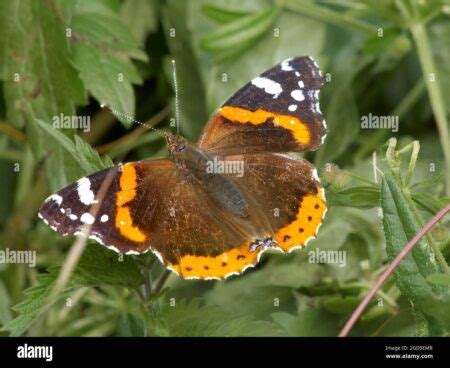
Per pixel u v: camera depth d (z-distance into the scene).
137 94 0.41
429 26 0.40
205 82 0.40
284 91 0.33
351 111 0.39
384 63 0.40
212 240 0.32
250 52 0.39
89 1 0.36
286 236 0.32
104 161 0.33
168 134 0.33
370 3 0.39
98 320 0.37
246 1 0.40
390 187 0.31
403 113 0.40
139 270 0.32
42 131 0.36
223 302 0.36
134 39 0.36
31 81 0.36
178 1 0.40
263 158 0.33
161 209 0.32
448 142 0.37
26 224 0.39
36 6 0.36
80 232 0.31
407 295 0.31
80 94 0.36
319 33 0.39
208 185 0.32
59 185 0.36
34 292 0.31
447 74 0.40
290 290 0.36
